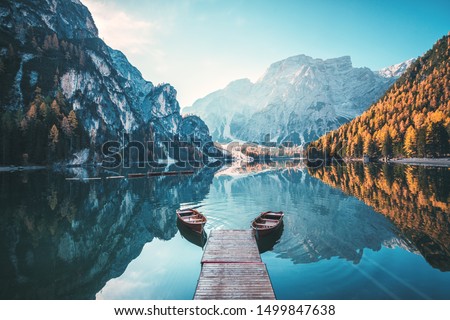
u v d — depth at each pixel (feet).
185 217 108.27
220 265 61.52
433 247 72.54
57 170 363.35
